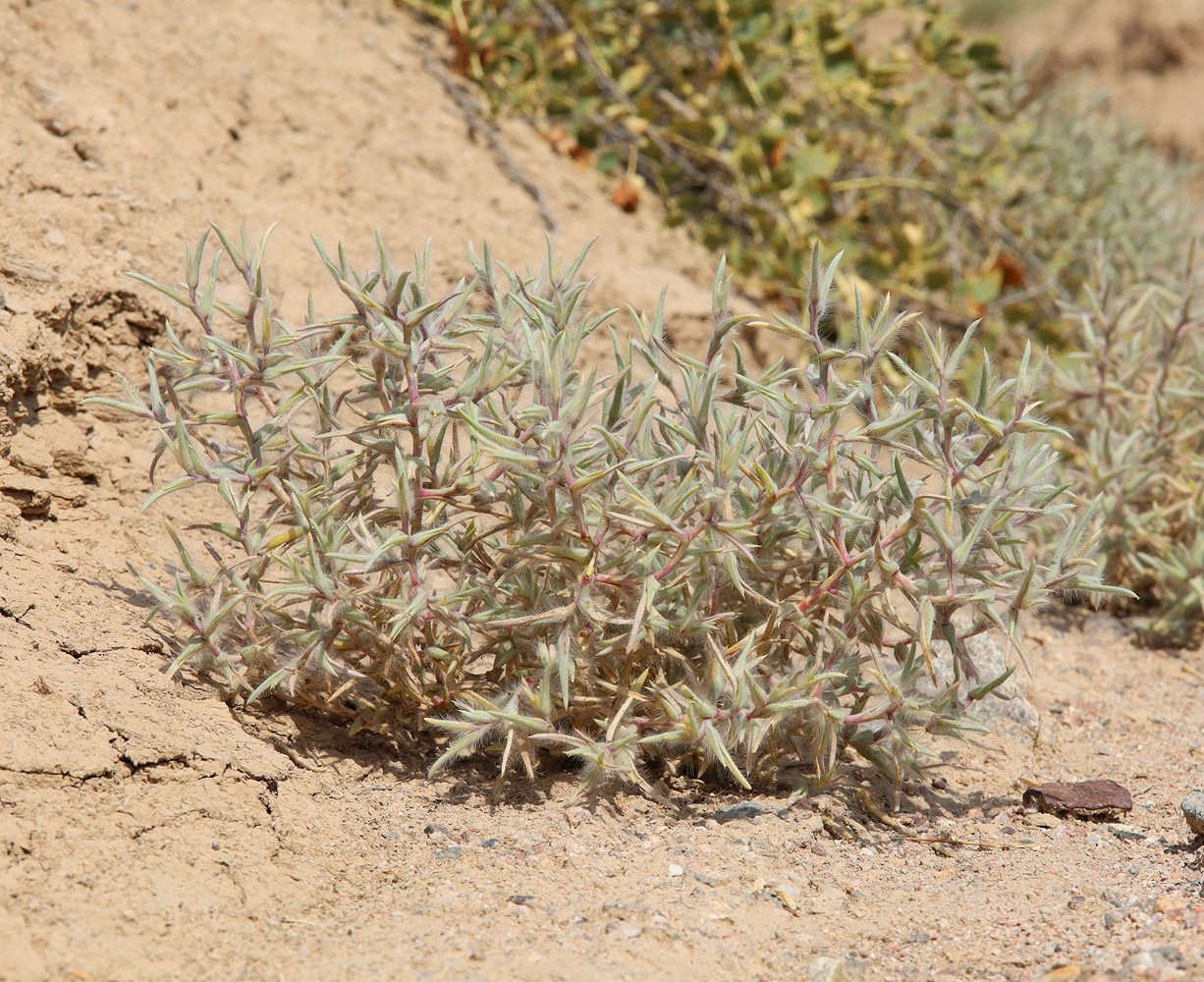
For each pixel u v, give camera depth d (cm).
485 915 234
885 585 279
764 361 549
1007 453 283
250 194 447
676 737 269
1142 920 236
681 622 279
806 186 593
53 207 384
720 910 242
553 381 258
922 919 244
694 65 656
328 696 299
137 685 272
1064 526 437
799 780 310
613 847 268
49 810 231
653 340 298
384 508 284
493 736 302
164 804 246
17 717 245
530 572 285
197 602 288
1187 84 1227
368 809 274
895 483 286
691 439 278
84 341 360
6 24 438
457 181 519
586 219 552
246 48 510
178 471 358
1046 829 300
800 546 304
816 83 629
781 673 292
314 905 235
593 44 616
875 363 285
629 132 628
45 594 289
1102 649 443
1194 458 451
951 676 370
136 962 207
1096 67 1259
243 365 288
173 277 391
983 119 647
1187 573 435
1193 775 338
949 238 640
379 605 290
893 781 319
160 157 433
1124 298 507
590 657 280
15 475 318
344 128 506
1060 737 368
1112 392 466
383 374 276
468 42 582
